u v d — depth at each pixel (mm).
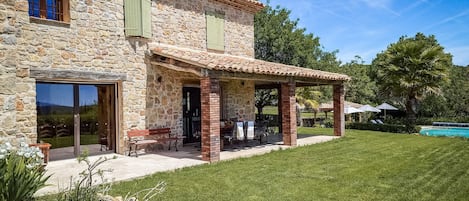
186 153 10961
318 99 27328
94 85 10570
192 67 9875
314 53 27188
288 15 26141
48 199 5520
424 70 22891
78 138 10070
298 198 5891
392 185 6766
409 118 25094
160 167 8547
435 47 23297
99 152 10703
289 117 12609
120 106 10641
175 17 12375
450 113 30547
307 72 13070
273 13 25891
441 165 8898
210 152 9273
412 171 8109
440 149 12039
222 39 14414
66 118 9820
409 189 6453
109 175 7602
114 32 10328
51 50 8844
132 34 10641
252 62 13234
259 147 12211
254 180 7176
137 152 10875
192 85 13594
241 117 15648
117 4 10453
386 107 26672
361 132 19031
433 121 28141
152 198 5859
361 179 7273
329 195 6066
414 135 17469
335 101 16109
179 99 12617
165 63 10758
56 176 7516
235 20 15289
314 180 7184
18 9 8234
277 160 9578
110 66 10188
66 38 9156
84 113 10289
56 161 9320
